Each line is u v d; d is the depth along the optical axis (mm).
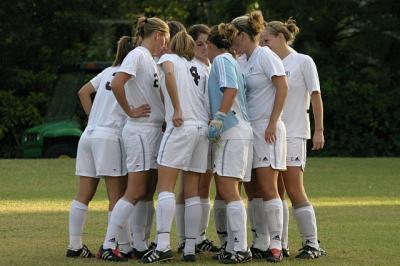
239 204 28797
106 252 29000
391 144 104188
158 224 28688
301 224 30141
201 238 32156
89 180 30375
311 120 97125
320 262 28938
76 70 85438
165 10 108500
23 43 99875
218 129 28297
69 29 102500
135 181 29266
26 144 82312
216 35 29938
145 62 29406
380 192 52812
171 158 28609
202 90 29484
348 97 103312
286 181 30375
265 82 29453
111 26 107375
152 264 28266
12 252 30594
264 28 30938
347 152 103000
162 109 29719
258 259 29859
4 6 99250
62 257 29625
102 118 30234
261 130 29312
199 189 31891
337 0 103562
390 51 107000
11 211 42406
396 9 106438
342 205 46250
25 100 100500
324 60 107312
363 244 33094
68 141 82500
